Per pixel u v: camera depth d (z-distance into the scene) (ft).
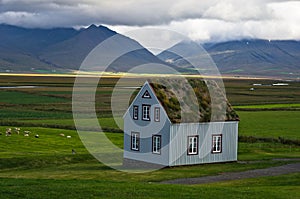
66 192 97.04
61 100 471.21
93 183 109.60
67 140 231.30
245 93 600.80
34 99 477.36
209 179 138.00
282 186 120.06
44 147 211.00
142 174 147.02
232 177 141.49
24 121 306.55
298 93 618.03
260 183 129.49
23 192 96.27
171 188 105.70
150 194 98.02
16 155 182.60
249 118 337.31
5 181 110.93
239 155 201.05
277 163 173.37
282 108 395.75
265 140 245.24
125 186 106.01
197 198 96.17
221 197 97.86
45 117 334.85
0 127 270.26
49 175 144.66
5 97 494.18
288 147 227.20
